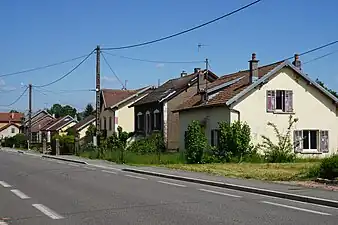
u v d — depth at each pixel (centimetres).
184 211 1130
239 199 1363
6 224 994
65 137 5012
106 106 5788
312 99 3488
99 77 3956
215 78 4656
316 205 1252
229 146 3120
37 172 2431
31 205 1255
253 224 963
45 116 11144
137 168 2612
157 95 4806
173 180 2002
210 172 2286
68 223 995
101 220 1021
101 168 2786
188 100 4125
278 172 2217
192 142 3009
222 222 986
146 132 4856
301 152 3406
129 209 1165
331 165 1758
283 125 3400
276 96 3406
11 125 12081
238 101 3309
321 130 3494
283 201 1328
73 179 2012
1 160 3775
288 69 3438
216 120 3466
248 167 2598
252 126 3328
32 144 7944
